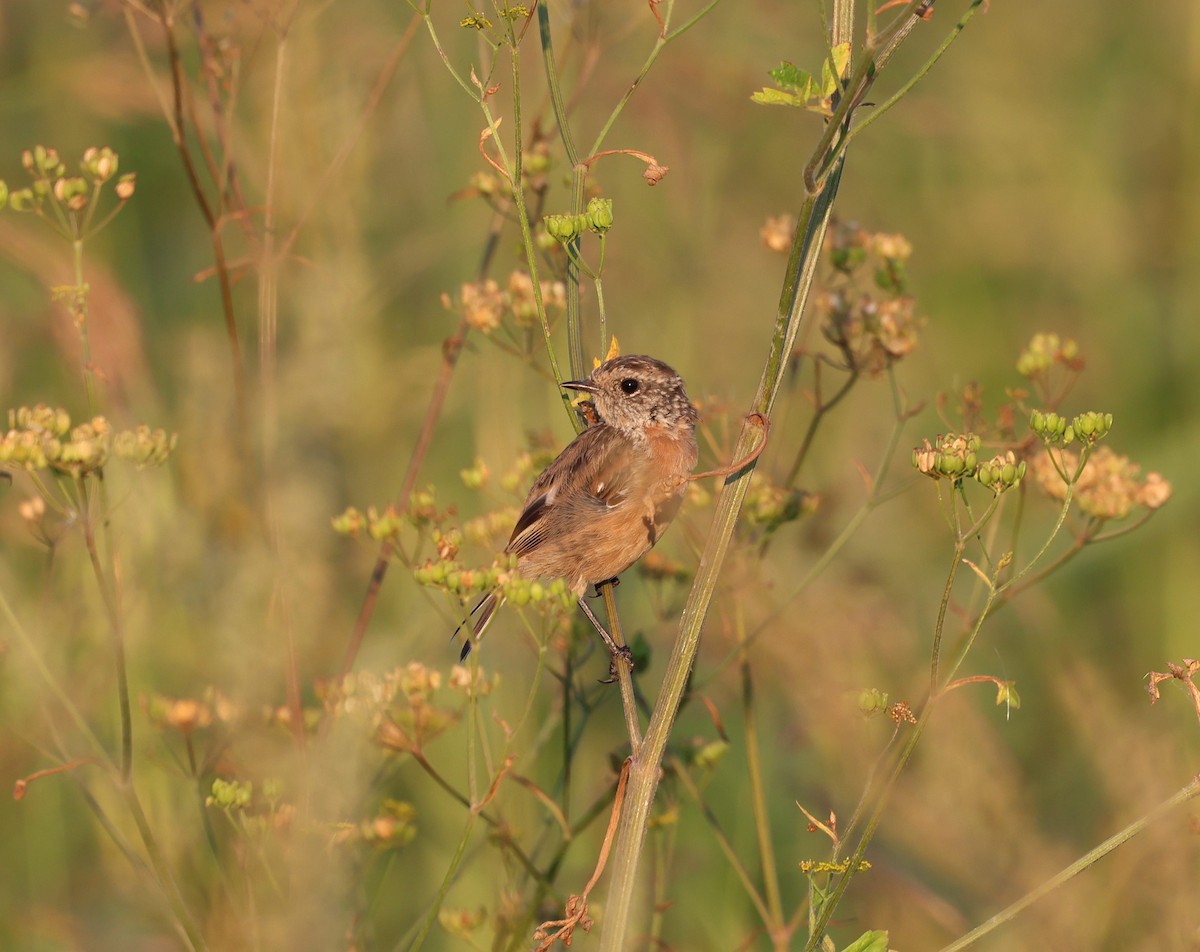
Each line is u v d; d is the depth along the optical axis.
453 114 13.89
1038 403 15.68
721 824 11.45
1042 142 17.30
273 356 10.43
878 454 14.51
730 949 10.40
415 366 12.01
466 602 8.03
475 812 7.80
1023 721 12.12
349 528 9.28
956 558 7.24
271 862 8.72
